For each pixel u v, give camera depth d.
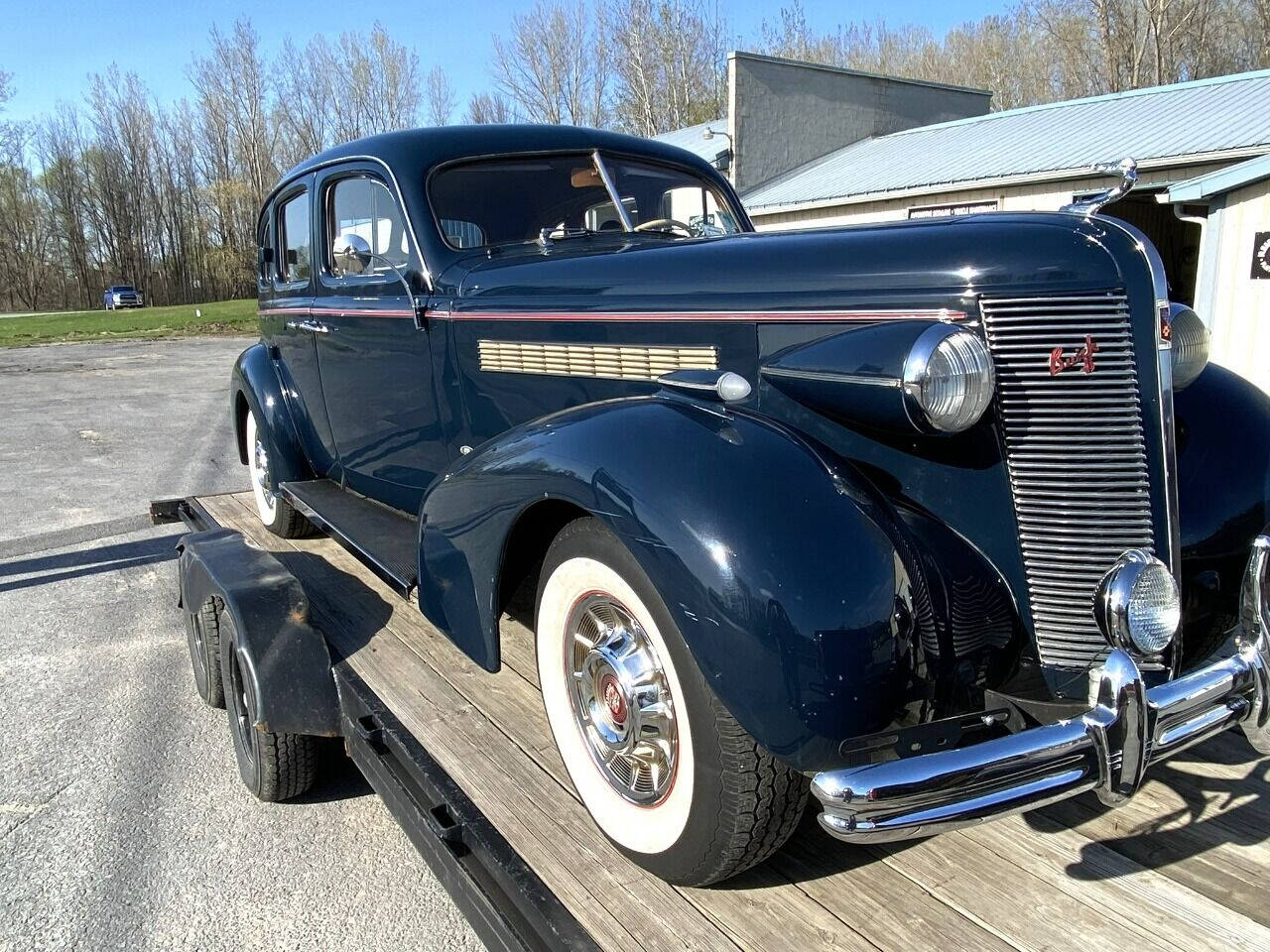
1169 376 1.78
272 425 4.19
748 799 1.69
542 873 1.85
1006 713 1.78
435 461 3.23
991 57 42.59
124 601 5.03
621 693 1.87
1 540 6.33
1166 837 1.97
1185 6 33.16
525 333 2.66
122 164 63.00
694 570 1.65
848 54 46.22
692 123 41.75
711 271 2.25
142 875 2.59
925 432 1.77
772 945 1.65
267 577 2.78
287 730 2.55
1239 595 2.03
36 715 3.63
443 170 3.15
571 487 1.88
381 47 56.62
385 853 2.69
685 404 1.97
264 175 59.91
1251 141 10.86
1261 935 1.67
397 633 2.99
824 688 1.58
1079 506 1.79
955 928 1.69
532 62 45.22
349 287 3.52
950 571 1.83
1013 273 1.80
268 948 2.30
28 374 17.83
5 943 2.33
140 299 58.88
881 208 14.66
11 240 63.50
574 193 3.30
